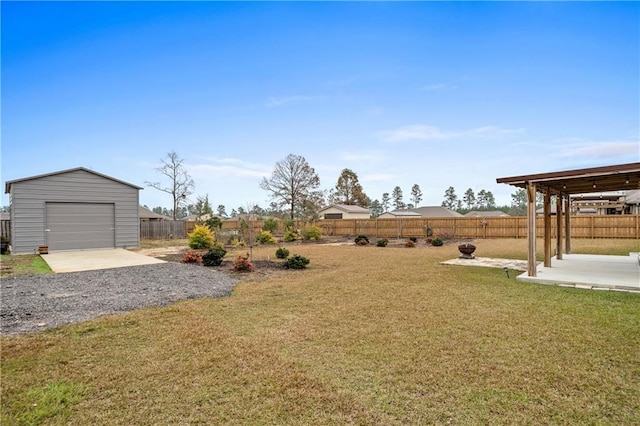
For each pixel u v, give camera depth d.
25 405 2.53
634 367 3.10
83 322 4.52
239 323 4.50
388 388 2.77
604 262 9.85
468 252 11.34
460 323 4.39
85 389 2.76
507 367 3.12
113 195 14.84
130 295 6.11
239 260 9.09
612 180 7.93
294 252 14.17
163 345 3.72
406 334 4.02
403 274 8.28
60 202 13.66
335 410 2.47
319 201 32.56
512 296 5.87
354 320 4.58
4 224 15.09
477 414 2.39
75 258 11.42
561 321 4.43
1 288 6.66
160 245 17.17
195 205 29.25
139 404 2.55
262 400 2.60
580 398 2.59
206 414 2.42
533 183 7.47
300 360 3.32
